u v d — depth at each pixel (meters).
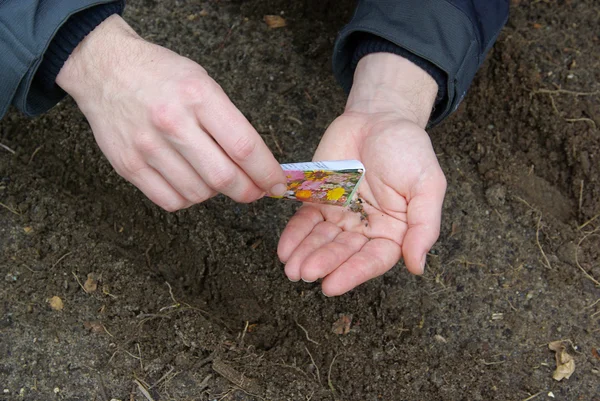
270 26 0.93
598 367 0.74
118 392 0.70
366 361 0.74
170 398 0.70
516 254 0.80
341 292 0.63
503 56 0.89
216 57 0.90
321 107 0.88
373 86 0.73
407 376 0.74
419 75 0.72
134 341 0.72
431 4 0.72
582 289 0.78
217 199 0.82
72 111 0.85
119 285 0.75
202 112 0.58
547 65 0.88
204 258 0.79
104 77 0.61
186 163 0.60
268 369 0.72
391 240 0.66
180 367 0.71
